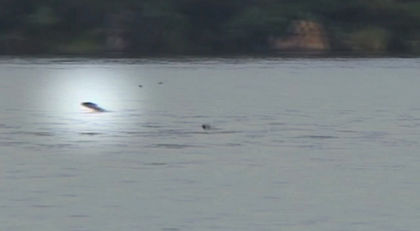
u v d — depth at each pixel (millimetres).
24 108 178250
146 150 127688
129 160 120375
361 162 119500
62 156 123188
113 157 122312
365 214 96375
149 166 116375
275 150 128250
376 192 104250
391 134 142875
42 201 100000
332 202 100438
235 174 112188
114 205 98750
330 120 159750
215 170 114438
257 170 114562
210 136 140000
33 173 112250
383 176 111375
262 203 99875
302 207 98562
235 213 96375
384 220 94562
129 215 95562
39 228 91812
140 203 99375
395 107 181875
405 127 151000
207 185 106875
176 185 106562
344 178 110688
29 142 134625
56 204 98938
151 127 149875
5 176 110688
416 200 101250
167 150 127562
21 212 96375
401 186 106875
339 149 129000
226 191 104062
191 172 113188
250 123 154875
